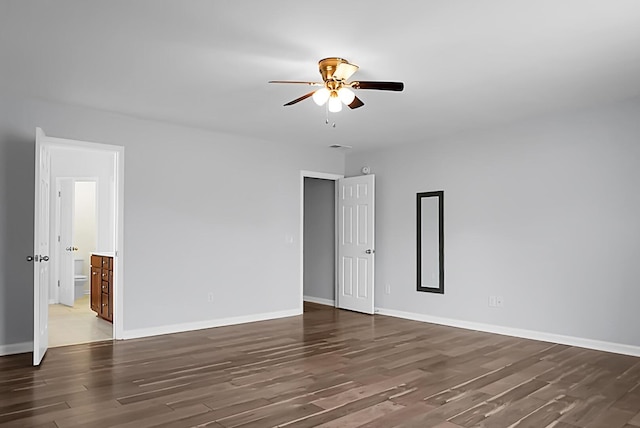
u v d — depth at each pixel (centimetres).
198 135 573
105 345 479
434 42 316
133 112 496
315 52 334
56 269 752
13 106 442
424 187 630
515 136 537
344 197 726
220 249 588
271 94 432
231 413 297
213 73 377
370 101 453
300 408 306
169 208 545
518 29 296
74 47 326
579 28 294
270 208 641
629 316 448
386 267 675
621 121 456
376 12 273
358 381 364
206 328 570
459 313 584
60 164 762
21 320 446
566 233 493
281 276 652
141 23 289
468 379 370
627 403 319
